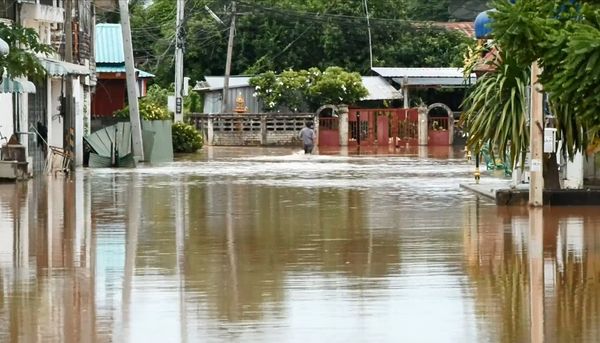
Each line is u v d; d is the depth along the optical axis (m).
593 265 23.48
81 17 70.75
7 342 16.91
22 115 54.00
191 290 20.84
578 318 18.28
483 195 39.78
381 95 102.25
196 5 110.56
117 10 96.31
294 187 45.19
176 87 89.88
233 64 115.88
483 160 61.66
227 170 58.12
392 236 28.42
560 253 25.25
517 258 24.52
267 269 23.19
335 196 40.59
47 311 19.02
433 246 26.47
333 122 97.81
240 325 17.83
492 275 22.33
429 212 34.28
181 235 28.83
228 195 41.25
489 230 29.50
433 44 111.94
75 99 62.94
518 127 35.44
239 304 19.48
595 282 21.48
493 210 34.59
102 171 57.59
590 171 39.66
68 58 58.03
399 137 96.88
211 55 116.62
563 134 35.09
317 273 22.66
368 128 97.25
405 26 109.94
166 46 119.19
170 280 21.91
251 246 26.67
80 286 21.34
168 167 61.72
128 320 18.28
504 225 30.58
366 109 97.50
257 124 99.44
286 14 106.00
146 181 49.31
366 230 29.75
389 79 105.00
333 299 19.84
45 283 21.69
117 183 47.94
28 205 37.19
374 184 46.66
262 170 57.97
